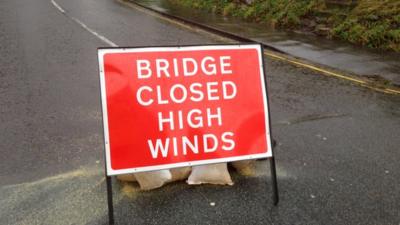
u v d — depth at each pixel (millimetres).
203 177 3713
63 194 3561
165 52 3420
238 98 3529
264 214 3307
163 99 3373
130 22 13258
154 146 3311
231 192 3623
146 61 3369
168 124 3361
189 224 3174
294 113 5574
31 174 3891
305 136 4828
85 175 3881
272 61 8461
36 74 7254
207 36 11094
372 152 4434
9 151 4355
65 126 5031
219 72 3518
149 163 3285
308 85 6871
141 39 10461
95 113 5461
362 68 7754
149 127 3314
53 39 10305
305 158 4277
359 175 3939
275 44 9688
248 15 13305
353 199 3531
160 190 3645
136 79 3328
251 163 4141
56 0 19250
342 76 7375
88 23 12820
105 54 3277
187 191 3635
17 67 7723
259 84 3598
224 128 3471
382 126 5176
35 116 5348
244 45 3602
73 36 10711
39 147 4457
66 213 3295
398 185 3768
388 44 9148
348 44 9672
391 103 6059
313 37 10484
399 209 3395
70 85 6625
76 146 4488
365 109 5785
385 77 7195
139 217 3256
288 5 12195
